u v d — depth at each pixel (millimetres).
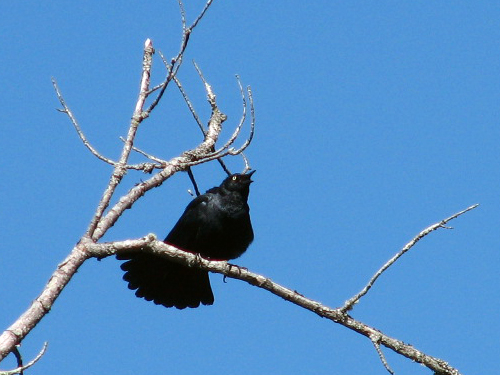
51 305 8797
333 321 11305
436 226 10773
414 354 11398
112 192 10094
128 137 10688
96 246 9734
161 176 11258
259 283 11422
